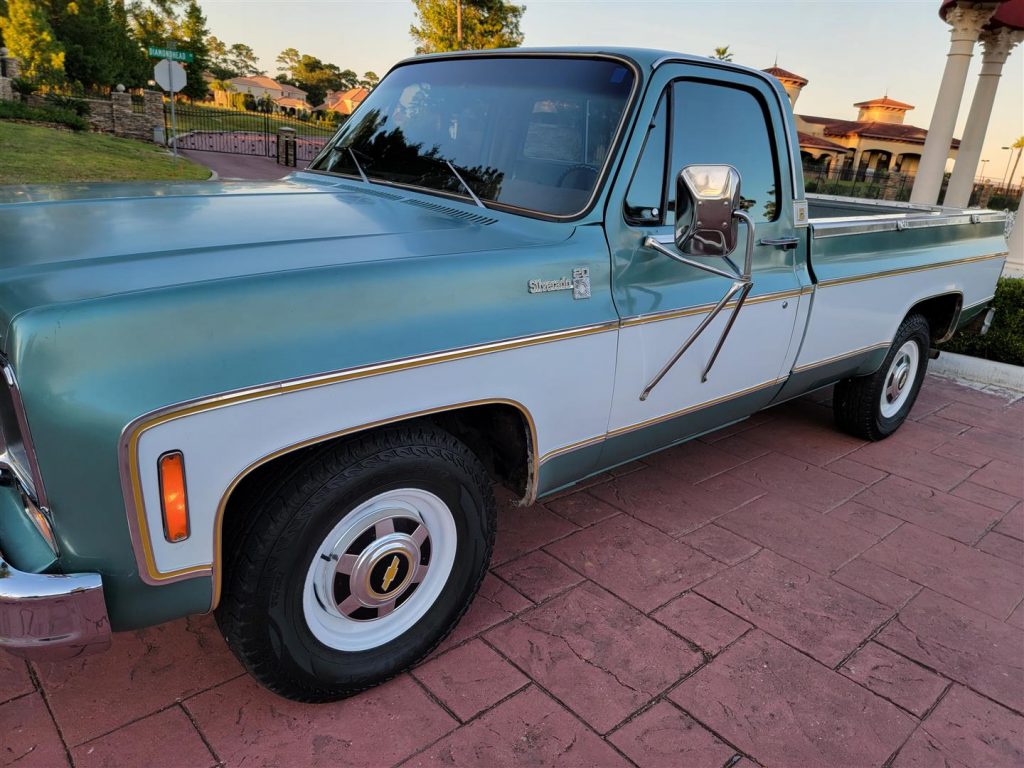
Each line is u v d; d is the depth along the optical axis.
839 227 3.68
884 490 4.15
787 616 2.94
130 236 2.06
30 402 1.55
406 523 2.25
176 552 1.75
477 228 2.56
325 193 2.95
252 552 1.92
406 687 2.41
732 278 2.52
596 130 2.65
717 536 3.50
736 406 3.42
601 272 2.55
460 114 3.06
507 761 2.15
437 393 2.12
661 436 3.08
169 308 1.67
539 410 2.46
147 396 1.62
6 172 13.19
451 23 32.69
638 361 2.74
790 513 3.79
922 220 4.34
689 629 2.80
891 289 4.15
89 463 1.60
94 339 1.58
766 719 2.39
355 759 2.12
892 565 3.38
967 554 3.53
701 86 2.88
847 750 2.29
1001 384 6.34
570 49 2.92
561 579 3.07
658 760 2.19
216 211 2.47
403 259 2.10
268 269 1.90
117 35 48.38
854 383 4.57
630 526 3.54
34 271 1.74
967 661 2.76
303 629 2.10
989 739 2.39
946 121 10.43
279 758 2.10
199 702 2.27
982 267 5.07
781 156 3.29
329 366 1.87
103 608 1.69
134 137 26.17
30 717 2.17
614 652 2.64
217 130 32.12
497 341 2.23
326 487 1.97
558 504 3.71
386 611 2.31
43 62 33.97
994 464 4.65
